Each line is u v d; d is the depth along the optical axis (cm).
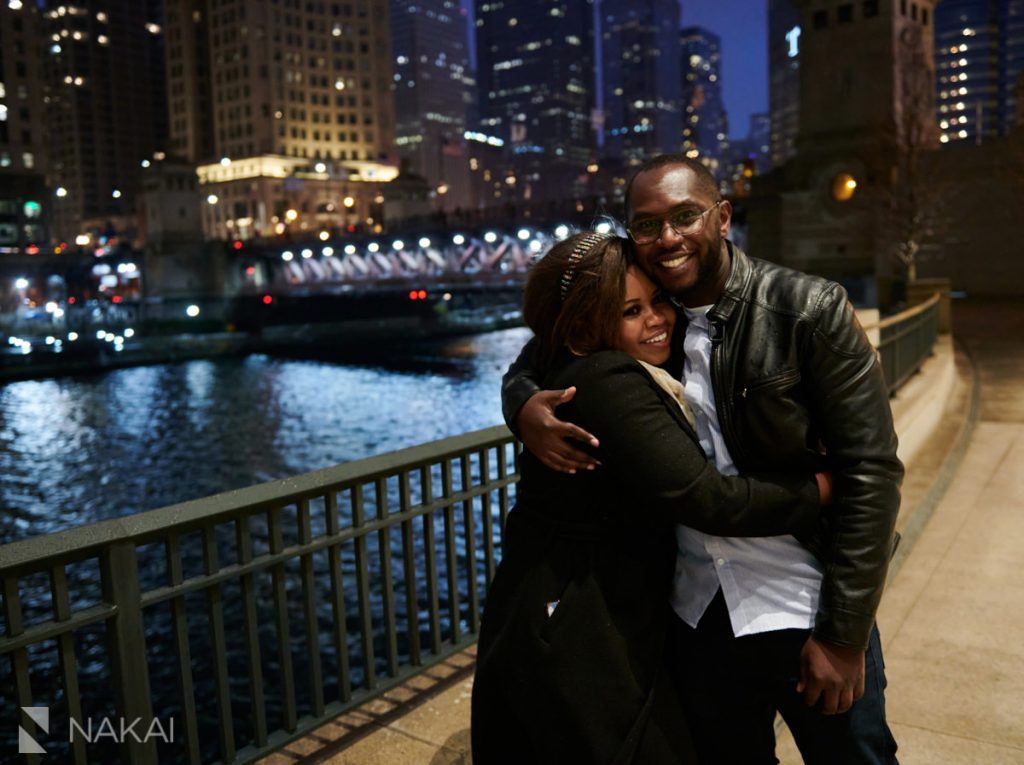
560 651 186
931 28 4775
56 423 6025
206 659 2108
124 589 265
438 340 10188
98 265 12456
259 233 15912
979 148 4356
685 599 209
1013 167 4191
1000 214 4334
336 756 326
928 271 4506
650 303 201
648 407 183
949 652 417
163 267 11694
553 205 6950
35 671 2025
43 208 13138
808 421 195
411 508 375
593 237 199
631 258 198
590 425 185
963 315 3080
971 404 1105
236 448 5150
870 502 184
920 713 362
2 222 12675
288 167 16812
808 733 204
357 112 18012
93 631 2308
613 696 185
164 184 11794
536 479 199
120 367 8694
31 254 12056
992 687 380
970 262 4412
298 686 1906
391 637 377
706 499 180
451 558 402
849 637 181
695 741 211
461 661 403
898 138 4378
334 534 341
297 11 17112
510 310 13000
